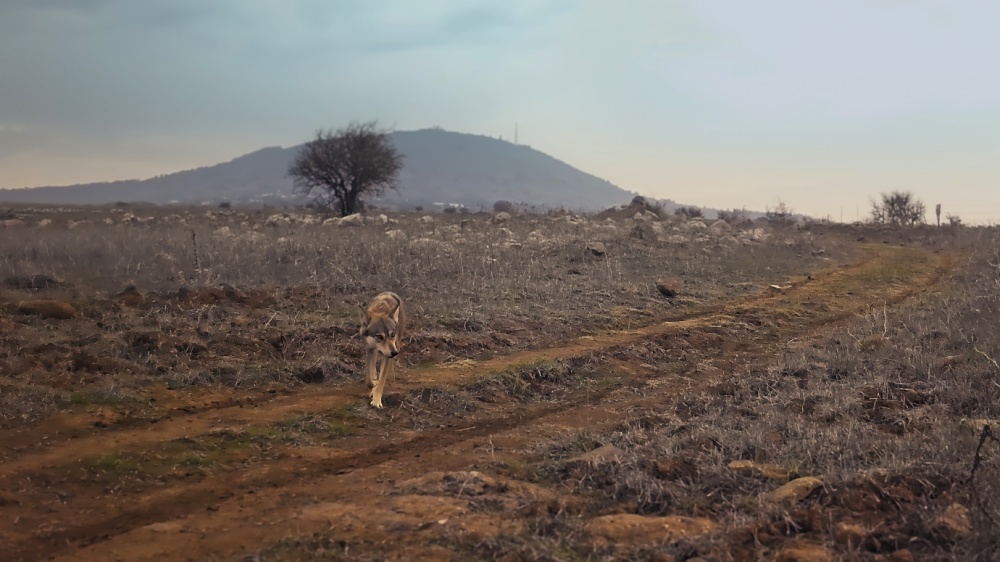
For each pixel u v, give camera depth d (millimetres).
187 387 10367
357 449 8617
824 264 28672
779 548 5664
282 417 9414
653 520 6230
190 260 18625
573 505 6562
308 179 52469
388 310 10430
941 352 12297
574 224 34375
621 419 9961
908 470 6824
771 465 7441
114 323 12305
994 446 7566
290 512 6547
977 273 23734
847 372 11523
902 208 59906
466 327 14492
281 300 14906
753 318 17562
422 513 6332
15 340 10977
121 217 41375
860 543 5602
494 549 5609
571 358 12797
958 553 5465
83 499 6934
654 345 14375
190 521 6434
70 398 9398
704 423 8875
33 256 18766
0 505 6633
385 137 53625
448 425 9703
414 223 36281
